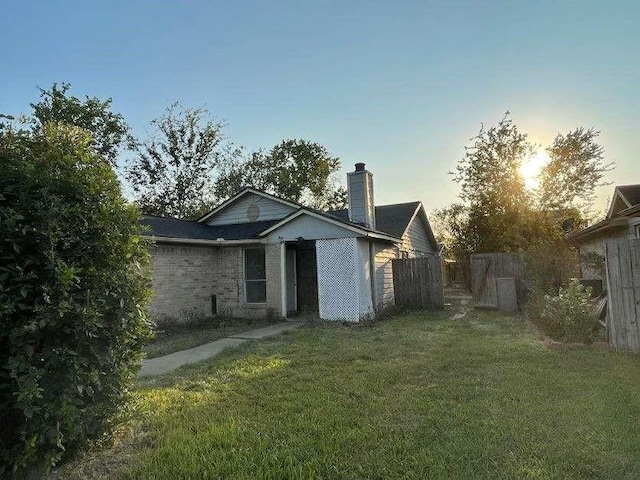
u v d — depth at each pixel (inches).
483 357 238.2
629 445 120.1
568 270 484.4
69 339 120.6
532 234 824.9
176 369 240.2
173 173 1150.3
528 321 388.5
